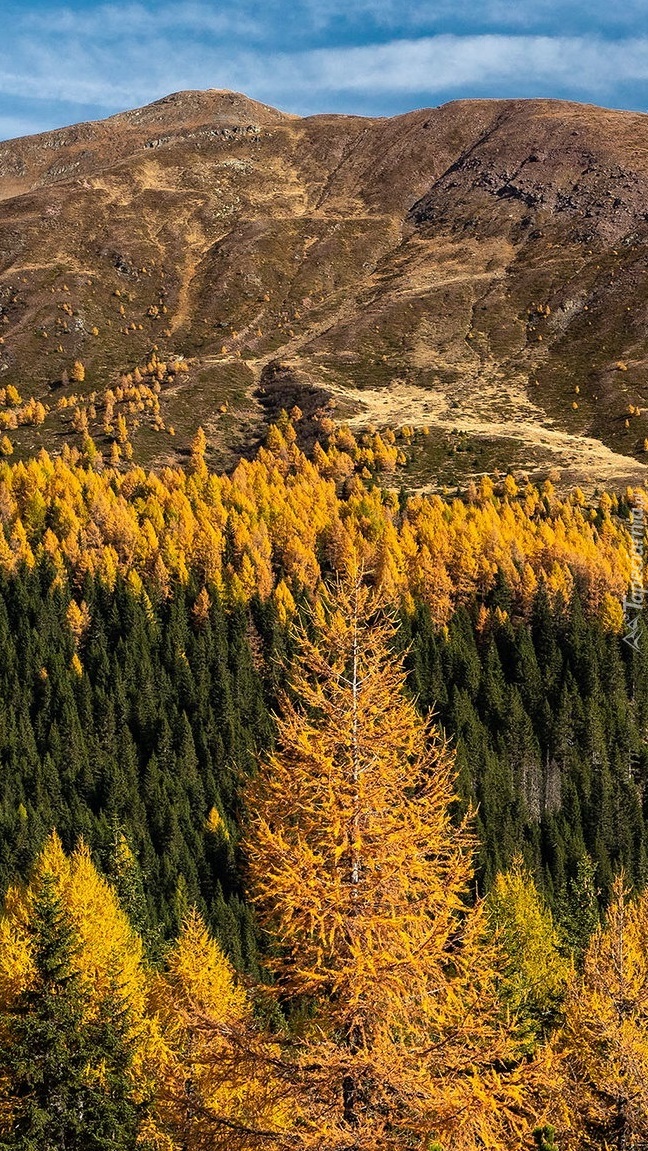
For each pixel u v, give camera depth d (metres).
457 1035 14.12
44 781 98.69
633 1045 20.72
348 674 16.38
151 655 126.81
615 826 95.69
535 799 105.25
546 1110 15.18
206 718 111.56
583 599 132.50
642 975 22.67
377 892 14.70
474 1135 13.45
